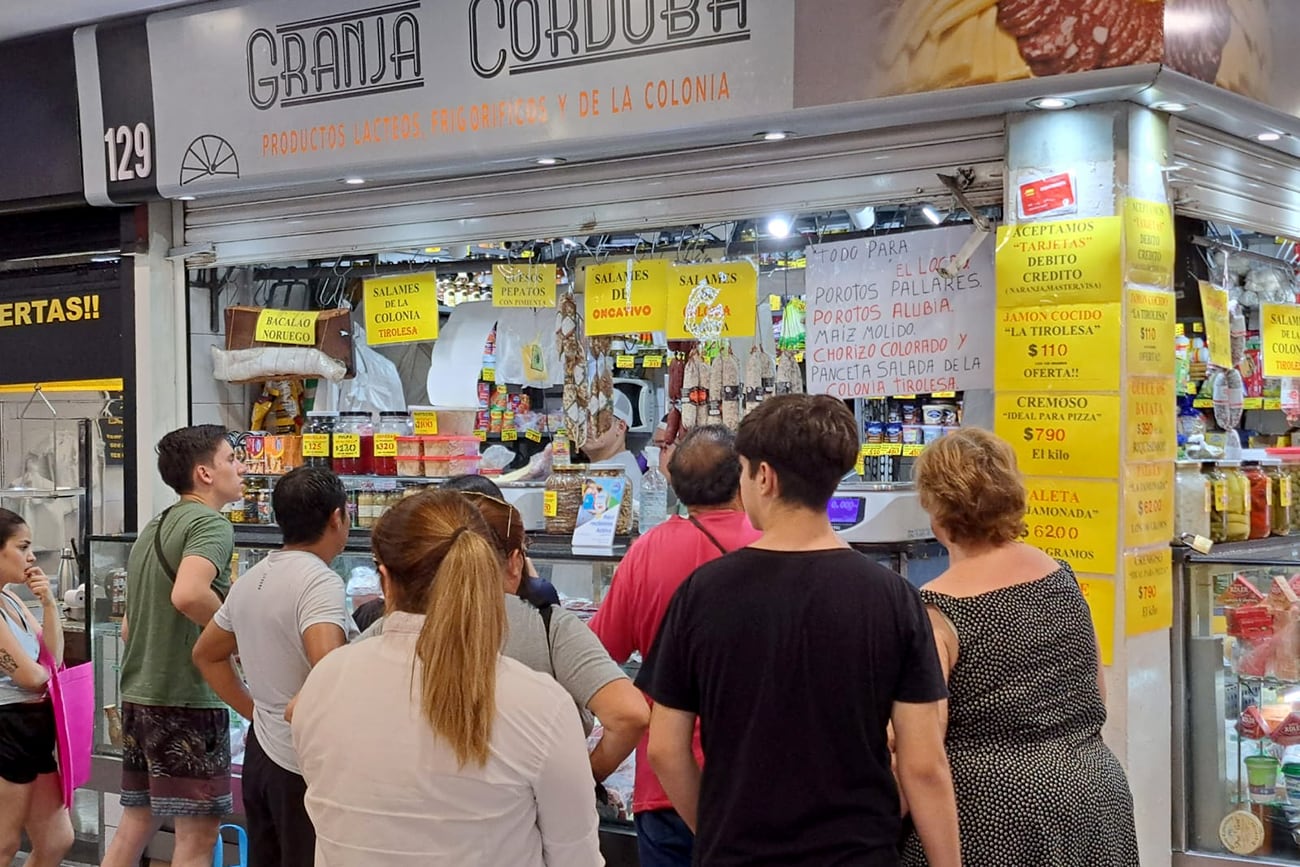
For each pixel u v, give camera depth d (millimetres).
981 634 2365
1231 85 3492
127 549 4570
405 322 4824
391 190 4605
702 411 4477
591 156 4113
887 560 3602
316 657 2869
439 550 1981
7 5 4609
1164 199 3562
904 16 3455
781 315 4953
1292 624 3641
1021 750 2348
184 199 5004
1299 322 4414
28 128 5016
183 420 5172
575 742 1948
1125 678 3385
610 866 3676
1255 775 3623
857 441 2244
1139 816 3461
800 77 3621
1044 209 3471
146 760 3697
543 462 4992
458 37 4109
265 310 5105
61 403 5359
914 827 2400
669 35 3779
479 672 1849
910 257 3816
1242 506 4020
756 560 2205
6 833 3801
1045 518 3467
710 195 4043
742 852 2133
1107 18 3188
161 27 4648
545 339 5395
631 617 2951
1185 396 4109
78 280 5297
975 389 3771
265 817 3057
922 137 3707
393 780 1856
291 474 3100
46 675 3818
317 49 4355
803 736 2105
